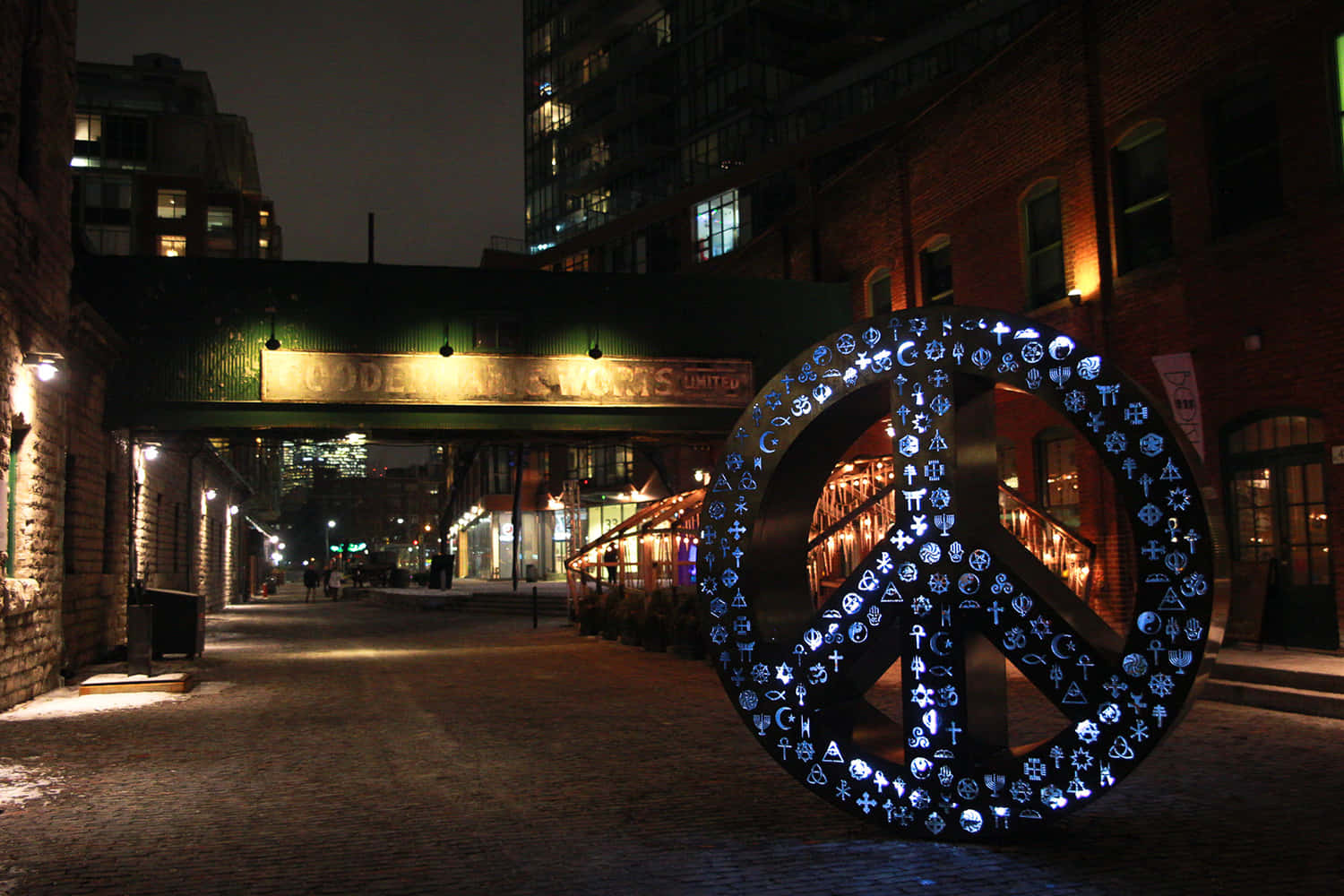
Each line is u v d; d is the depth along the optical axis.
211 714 11.09
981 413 6.38
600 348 20.58
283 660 17.45
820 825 6.24
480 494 66.75
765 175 50.78
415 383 19.42
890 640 7.10
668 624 17.69
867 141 46.06
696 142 62.41
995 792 5.73
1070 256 16.86
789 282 22.06
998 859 5.49
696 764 8.09
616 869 5.38
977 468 6.26
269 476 55.66
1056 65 17.17
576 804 6.82
